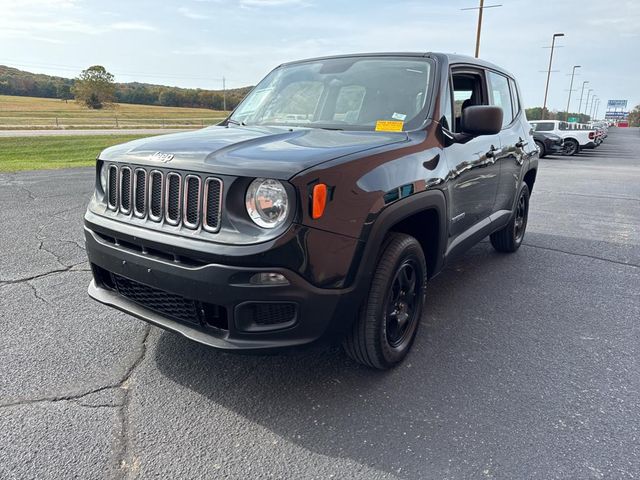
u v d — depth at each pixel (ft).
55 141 84.43
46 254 15.85
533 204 28.48
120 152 8.76
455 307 12.61
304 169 7.00
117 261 8.37
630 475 6.72
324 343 7.78
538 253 17.80
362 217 7.60
